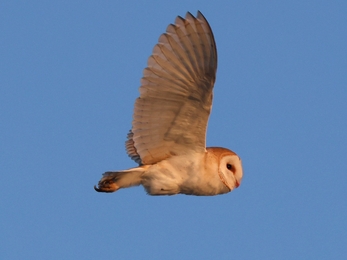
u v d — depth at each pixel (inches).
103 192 585.0
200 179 579.8
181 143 569.9
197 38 505.7
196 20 498.3
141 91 532.7
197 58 513.7
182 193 595.5
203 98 534.6
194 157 575.8
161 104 540.7
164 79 528.1
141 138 559.8
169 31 511.5
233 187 599.5
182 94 534.3
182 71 522.6
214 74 513.7
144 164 580.4
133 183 586.9
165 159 578.2
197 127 557.6
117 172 568.7
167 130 558.9
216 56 504.1
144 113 546.6
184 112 546.6
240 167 603.5
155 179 576.7
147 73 526.6
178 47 514.6
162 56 520.1
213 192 594.6
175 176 576.7
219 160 589.0
